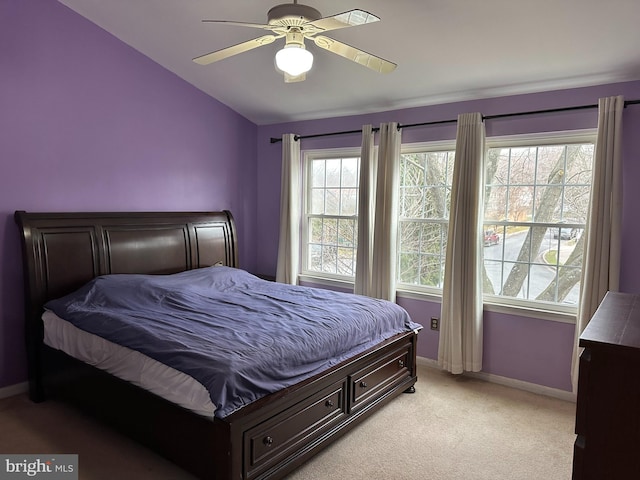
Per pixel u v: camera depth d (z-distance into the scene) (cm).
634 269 303
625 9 241
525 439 275
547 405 324
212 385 202
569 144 337
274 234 502
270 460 216
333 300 338
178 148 424
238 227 493
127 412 247
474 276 353
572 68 304
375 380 297
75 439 267
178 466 224
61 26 336
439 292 398
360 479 232
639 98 300
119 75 373
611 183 298
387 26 290
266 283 399
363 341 292
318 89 400
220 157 466
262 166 506
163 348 233
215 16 315
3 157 312
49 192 337
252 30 328
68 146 346
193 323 272
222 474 197
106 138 369
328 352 260
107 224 358
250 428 205
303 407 236
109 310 298
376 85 374
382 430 283
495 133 358
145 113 395
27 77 321
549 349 341
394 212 398
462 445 267
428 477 235
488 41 290
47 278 320
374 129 414
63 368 296
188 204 438
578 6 244
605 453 121
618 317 150
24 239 308
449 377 374
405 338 329
